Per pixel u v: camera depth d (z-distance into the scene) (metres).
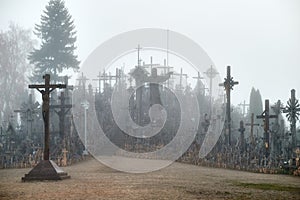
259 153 33.00
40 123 48.72
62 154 35.81
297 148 32.12
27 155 36.00
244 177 25.19
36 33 69.44
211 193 18.12
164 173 27.69
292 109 35.56
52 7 68.06
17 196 17.42
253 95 63.22
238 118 58.91
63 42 67.56
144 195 17.52
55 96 59.50
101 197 17.00
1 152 36.66
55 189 19.47
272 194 17.84
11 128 42.16
